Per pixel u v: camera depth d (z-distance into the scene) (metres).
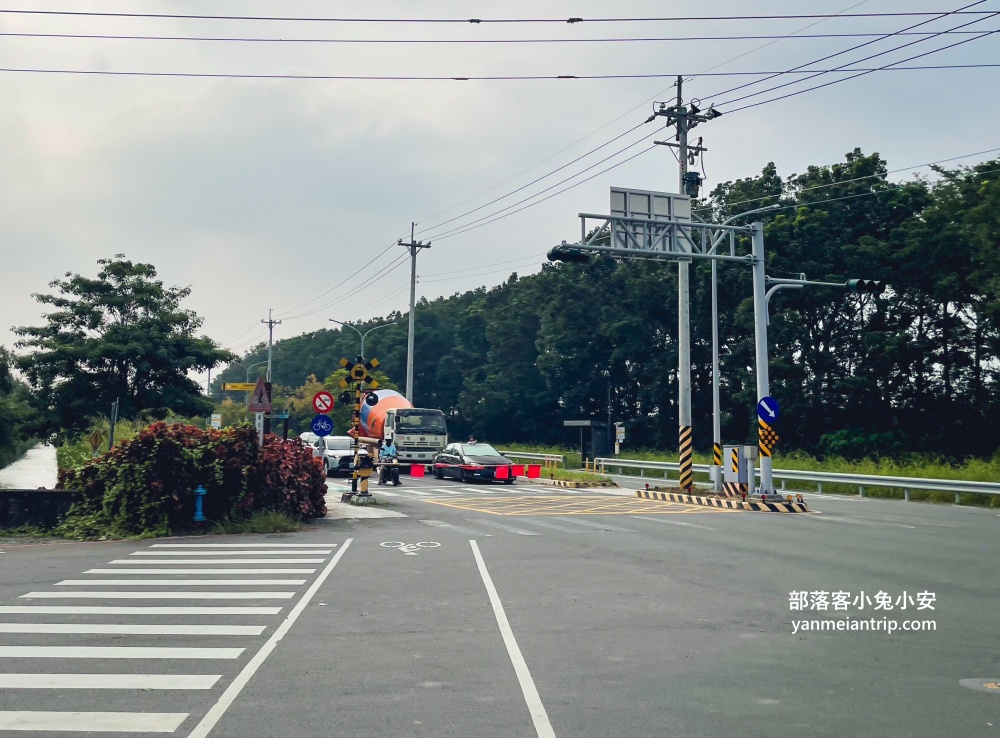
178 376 35.75
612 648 7.87
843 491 30.20
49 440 34.78
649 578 11.66
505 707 6.12
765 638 8.30
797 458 40.34
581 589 10.85
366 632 8.47
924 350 43.41
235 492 17.55
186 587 10.92
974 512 22.11
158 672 7.00
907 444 42.91
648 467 38.56
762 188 48.19
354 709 6.06
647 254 22.77
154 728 5.64
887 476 28.09
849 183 44.25
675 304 53.28
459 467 33.06
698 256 23.44
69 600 10.05
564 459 43.53
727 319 50.41
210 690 6.51
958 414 44.03
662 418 57.38
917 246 41.22
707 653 7.71
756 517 20.22
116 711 5.99
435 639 8.19
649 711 6.04
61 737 5.48
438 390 83.38
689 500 24.50
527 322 70.00
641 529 17.55
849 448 43.03
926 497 27.27
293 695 6.38
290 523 17.28
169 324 35.88
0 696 6.34
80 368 34.00
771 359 44.91
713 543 15.32
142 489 16.45
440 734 5.54
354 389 23.67
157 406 35.16
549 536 16.34
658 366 54.81
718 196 51.03
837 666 7.30
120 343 33.94
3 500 16.38
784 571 12.23
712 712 6.02
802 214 43.62
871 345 43.06
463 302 94.50
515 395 68.12
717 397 29.31
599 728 5.67
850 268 43.03
